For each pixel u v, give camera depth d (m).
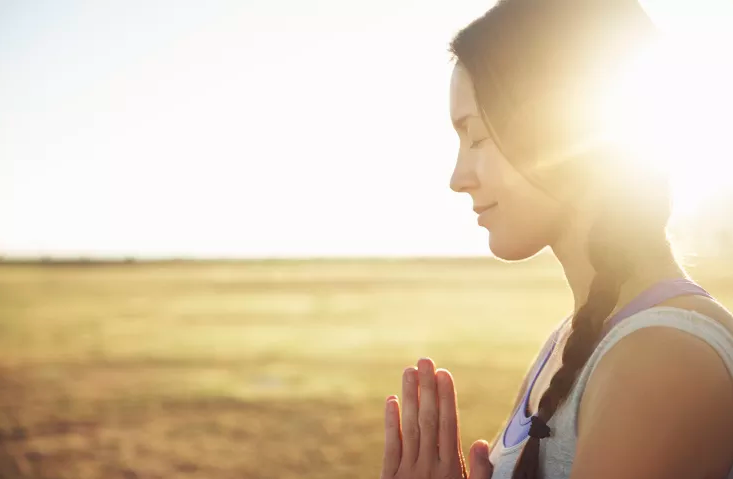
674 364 0.79
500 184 1.02
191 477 8.07
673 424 0.77
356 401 12.40
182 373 15.66
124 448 9.35
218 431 10.26
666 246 0.94
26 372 15.87
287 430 10.26
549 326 24.44
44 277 77.81
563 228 1.02
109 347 20.12
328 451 9.12
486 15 0.99
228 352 19.00
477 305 34.59
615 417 0.79
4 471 8.35
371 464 8.54
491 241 1.06
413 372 1.19
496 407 11.36
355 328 24.62
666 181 0.94
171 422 10.84
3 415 11.39
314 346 20.06
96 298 42.25
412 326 24.92
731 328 0.86
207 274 92.75
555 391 0.92
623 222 0.92
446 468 1.14
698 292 0.88
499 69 0.94
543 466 0.93
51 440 9.80
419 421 1.16
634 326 0.84
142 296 44.50
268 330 24.45
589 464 0.79
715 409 0.78
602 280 0.91
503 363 16.27
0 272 96.31
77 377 15.18
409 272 98.12
